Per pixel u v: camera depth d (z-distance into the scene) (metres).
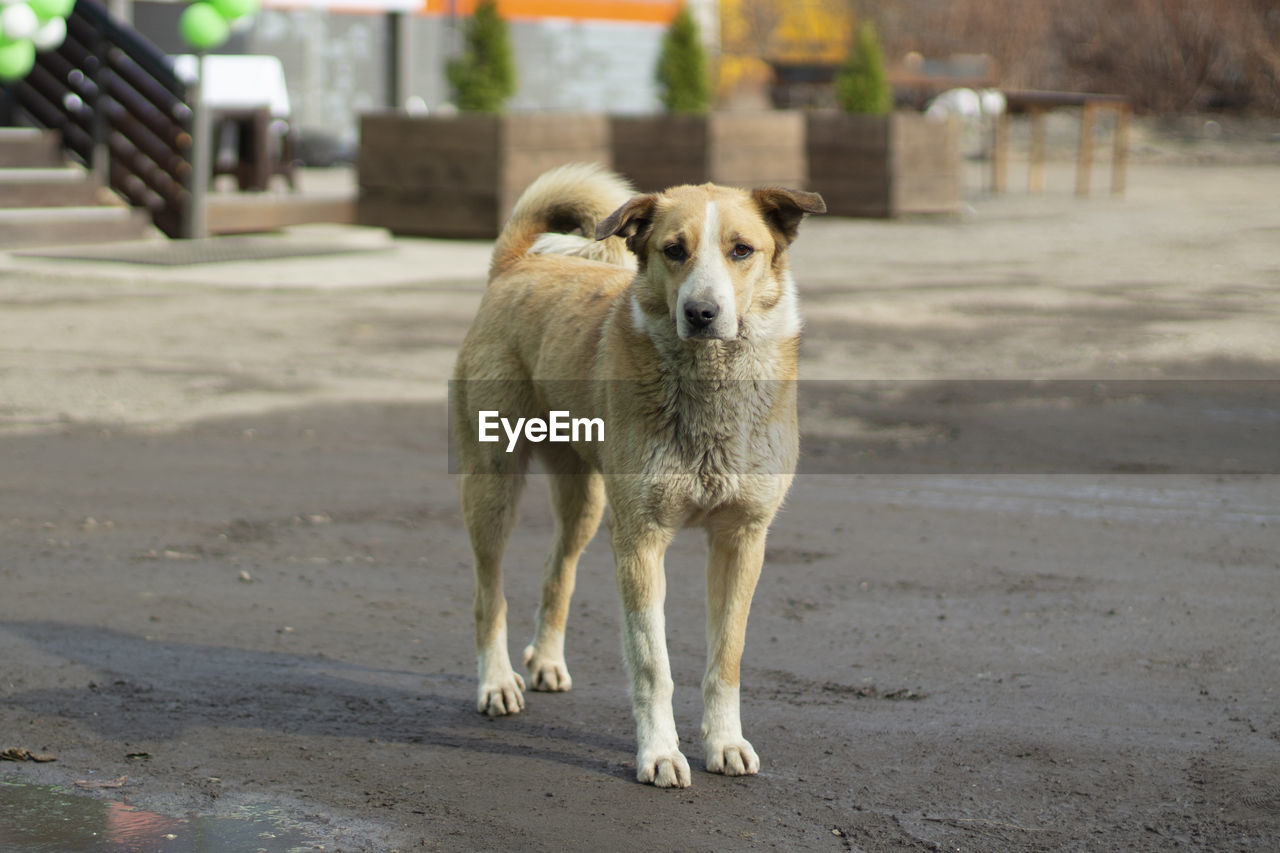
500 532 4.87
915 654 5.24
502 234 5.48
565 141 18.75
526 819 3.82
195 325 12.13
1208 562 6.37
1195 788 4.00
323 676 5.02
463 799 3.96
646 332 4.21
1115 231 19.20
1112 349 11.23
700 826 3.79
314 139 25.98
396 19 23.80
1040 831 3.74
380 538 6.77
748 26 39.25
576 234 5.49
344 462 8.16
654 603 4.25
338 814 3.84
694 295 3.98
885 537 6.81
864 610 5.76
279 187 21.94
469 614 5.80
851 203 21.64
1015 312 12.91
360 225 18.78
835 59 33.56
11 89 17.70
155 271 14.80
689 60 21.77
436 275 15.23
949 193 21.92
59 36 15.82
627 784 4.10
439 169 18.23
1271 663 5.09
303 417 9.20
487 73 18.92
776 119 21.36
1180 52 38.28
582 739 4.50
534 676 4.98
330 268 15.52
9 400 9.44
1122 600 5.85
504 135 17.80
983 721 4.56
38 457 8.09
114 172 17.20
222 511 7.12
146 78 16.98
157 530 6.78
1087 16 39.06
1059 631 5.47
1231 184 26.48
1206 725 4.50
